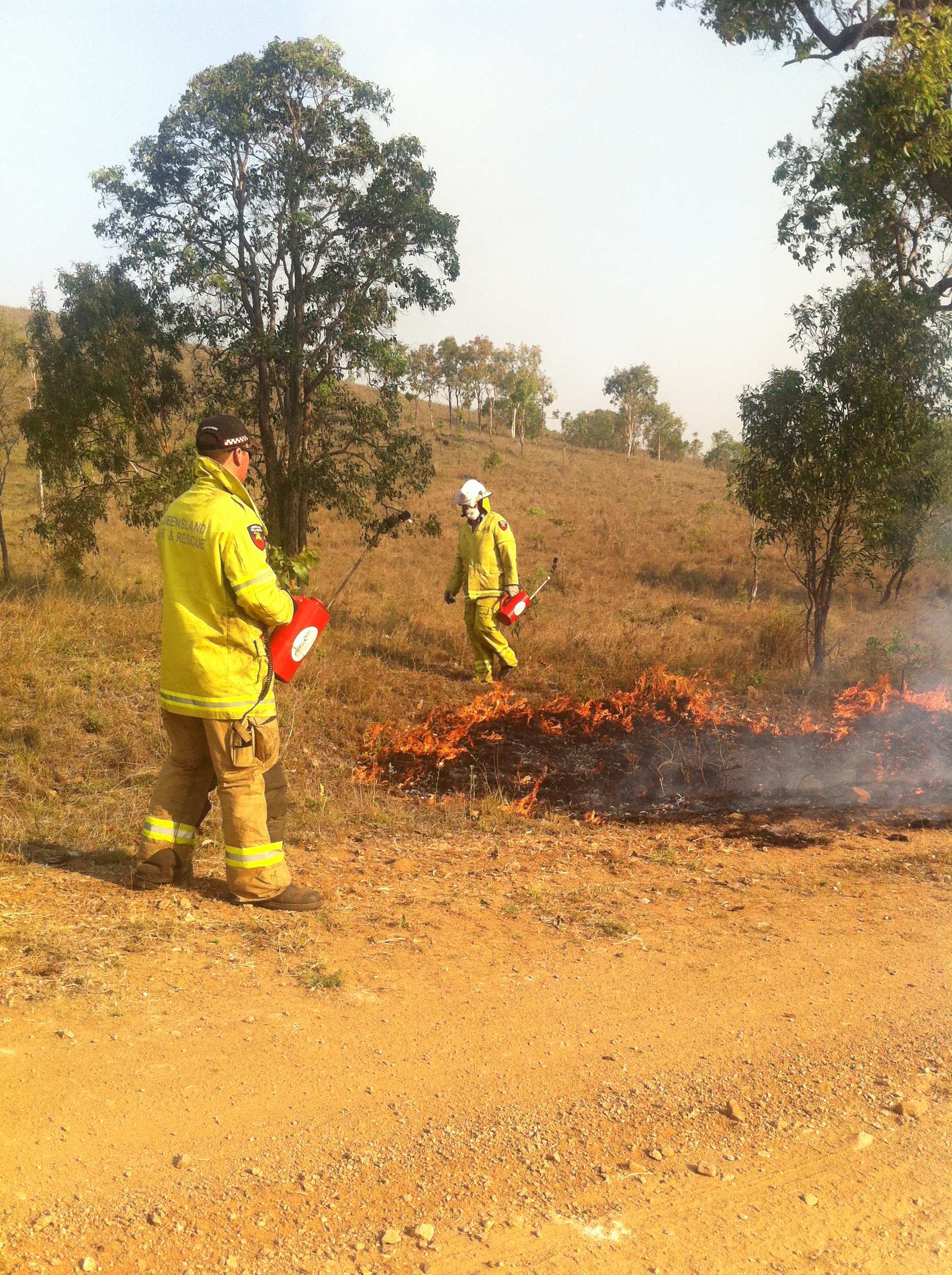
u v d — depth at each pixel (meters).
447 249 13.85
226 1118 2.88
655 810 6.99
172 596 4.38
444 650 12.11
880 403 10.71
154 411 13.98
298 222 12.95
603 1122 3.00
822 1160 2.86
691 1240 2.49
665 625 15.23
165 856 4.57
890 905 4.99
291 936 4.20
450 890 5.04
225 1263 2.33
